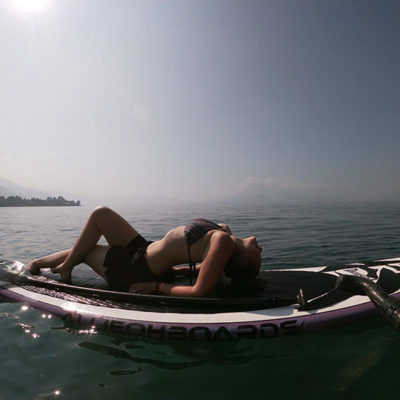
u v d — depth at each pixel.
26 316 2.78
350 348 2.16
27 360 2.07
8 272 3.45
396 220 13.54
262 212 24.08
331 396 1.64
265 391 1.71
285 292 2.83
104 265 3.10
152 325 2.42
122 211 32.75
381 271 3.22
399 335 2.32
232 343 2.28
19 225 16.05
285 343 2.26
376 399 1.61
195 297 2.58
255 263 2.80
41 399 1.65
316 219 15.20
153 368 1.97
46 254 7.13
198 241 2.67
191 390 1.72
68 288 3.05
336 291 2.71
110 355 2.13
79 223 17.70
